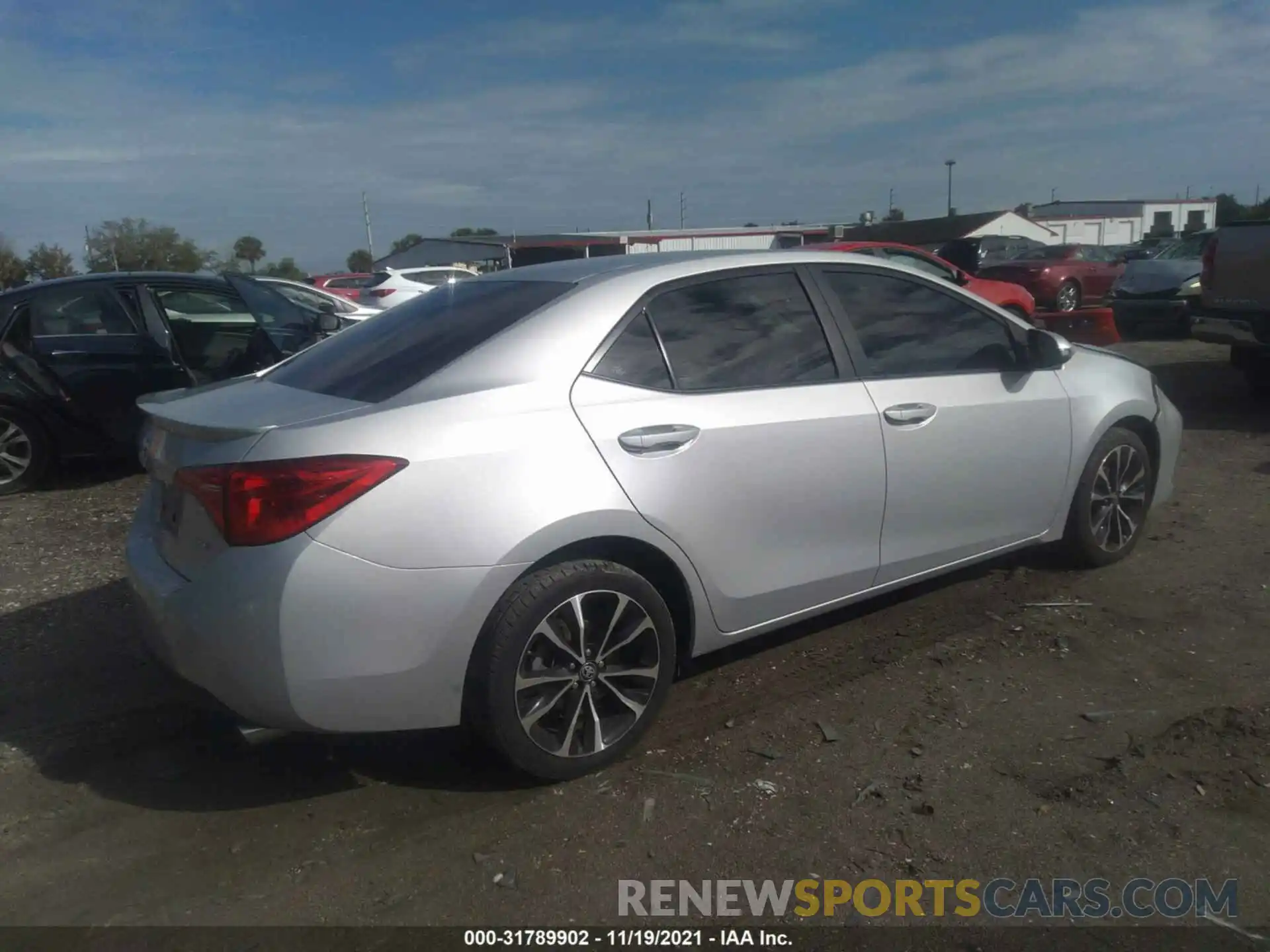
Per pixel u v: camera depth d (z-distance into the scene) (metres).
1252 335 9.53
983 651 4.32
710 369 3.69
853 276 4.20
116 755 3.65
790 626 4.59
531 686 3.25
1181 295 14.72
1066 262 19.09
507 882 2.93
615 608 3.38
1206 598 4.81
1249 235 9.50
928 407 4.16
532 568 3.22
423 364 3.41
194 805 3.33
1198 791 3.27
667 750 3.61
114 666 4.36
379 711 3.08
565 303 3.55
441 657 3.10
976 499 4.41
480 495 3.10
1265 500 6.47
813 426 3.81
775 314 3.93
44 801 3.36
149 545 3.47
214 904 2.85
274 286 10.34
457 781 3.44
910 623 4.62
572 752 3.38
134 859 3.06
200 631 3.03
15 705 4.03
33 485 7.54
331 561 2.94
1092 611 4.69
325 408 3.23
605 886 2.90
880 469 4.02
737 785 3.38
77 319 7.49
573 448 3.27
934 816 3.18
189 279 7.90
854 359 4.05
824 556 3.95
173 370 7.68
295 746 3.69
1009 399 4.48
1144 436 5.35
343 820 3.23
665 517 3.44
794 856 3.01
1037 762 3.47
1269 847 3.00
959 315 4.48
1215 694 3.90
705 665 4.27
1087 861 2.96
